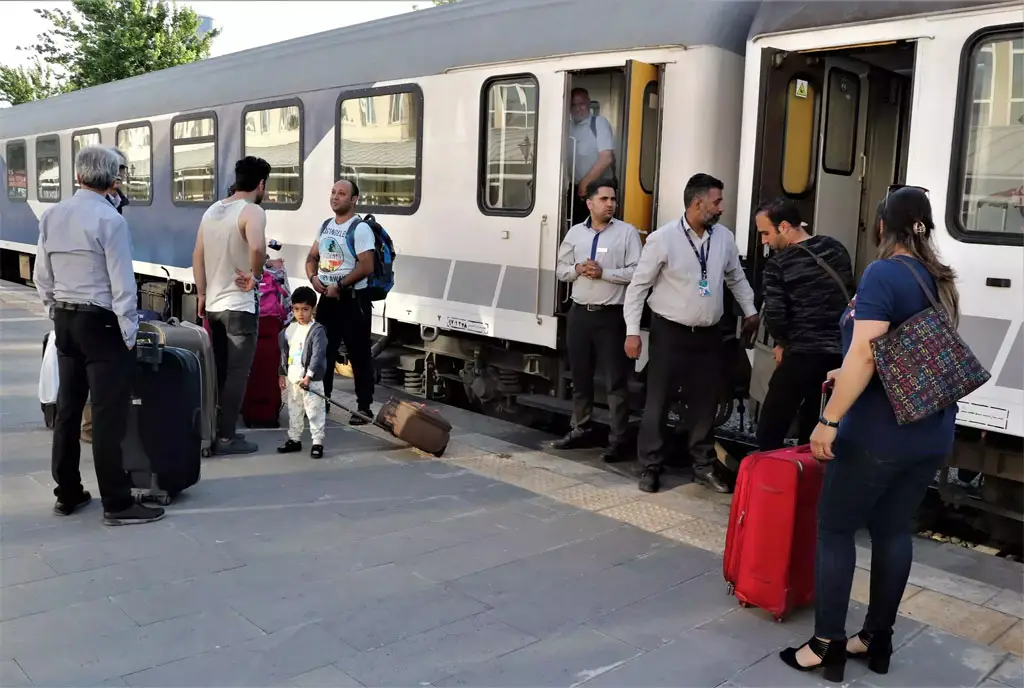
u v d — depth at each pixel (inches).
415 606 135.3
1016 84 159.3
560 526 172.6
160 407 172.7
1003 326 161.0
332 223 240.2
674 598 141.9
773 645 127.5
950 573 158.7
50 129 510.6
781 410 174.4
